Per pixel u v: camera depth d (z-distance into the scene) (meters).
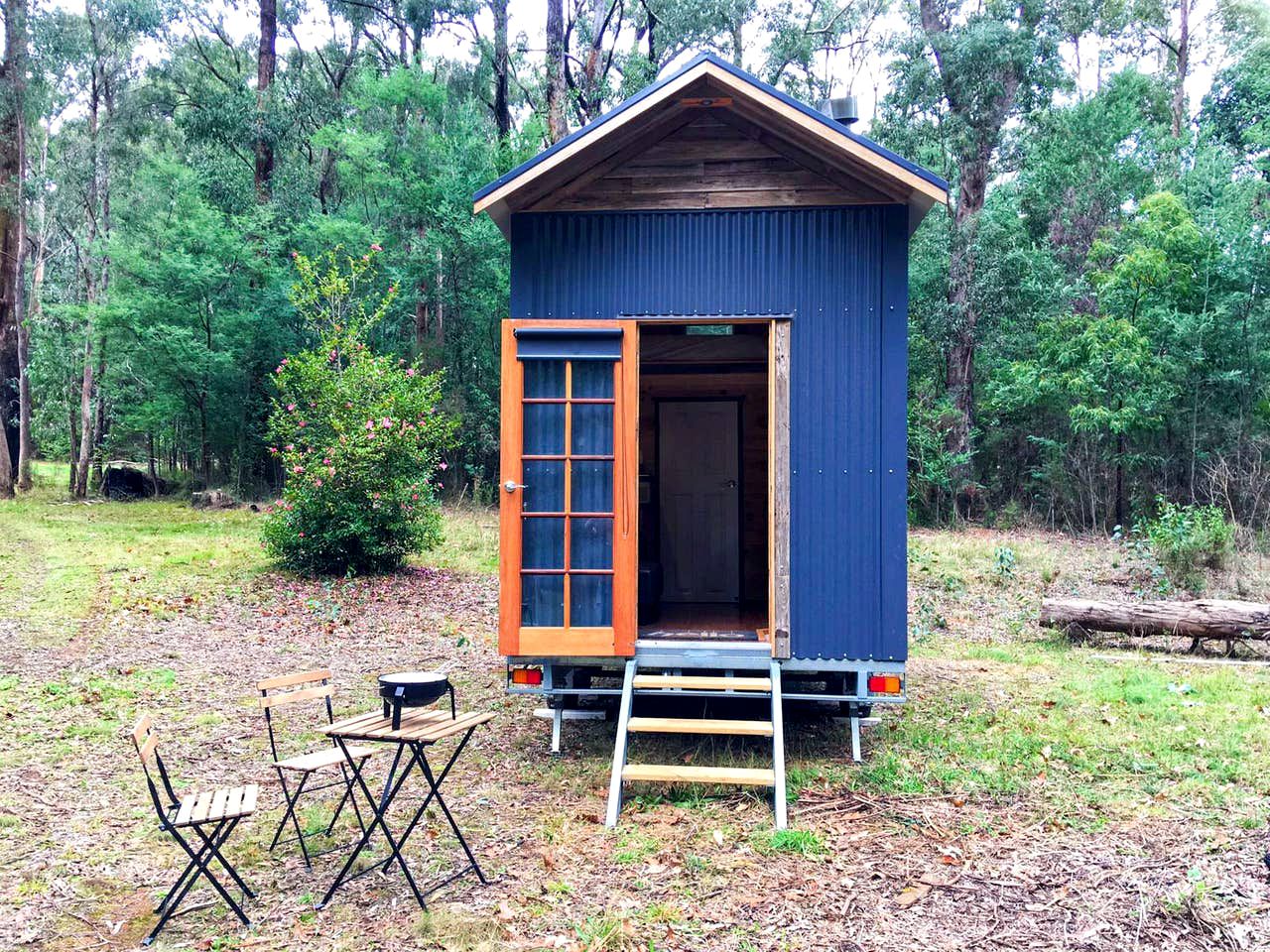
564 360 6.18
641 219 6.20
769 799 5.35
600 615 6.12
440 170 23.75
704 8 24.03
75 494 25.45
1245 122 21.88
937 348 21.78
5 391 25.14
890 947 3.66
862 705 6.42
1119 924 3.84
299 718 7.08
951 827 4.90
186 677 8.22
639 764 6.04
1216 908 3.93
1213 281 18.11
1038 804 5.21
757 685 5.83
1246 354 18.08
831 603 6.01
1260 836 4.70
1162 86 27.69
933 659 9.18
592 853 4.61
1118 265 18.41
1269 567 12.77
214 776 5.77
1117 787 5.47
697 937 3.74
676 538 8.98
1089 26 24.48
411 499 13.39
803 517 6.05
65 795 5.41
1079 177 22.33
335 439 13.06
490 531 17.61
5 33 24.52
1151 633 9.58
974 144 21.23
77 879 4.33
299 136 28.03
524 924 3.87
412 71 25.78
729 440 8.96
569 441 6.17
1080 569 14.02
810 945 3.68
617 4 26.44
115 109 30.67
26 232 30.38
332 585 12.50
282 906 4.06
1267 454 17.41
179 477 28.33
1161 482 18.78
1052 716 7.00
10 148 24.67
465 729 4.32
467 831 4.91
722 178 6.18
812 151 6.06
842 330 6.08
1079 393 18.56
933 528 20.50
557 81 24.22
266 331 23.38
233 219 23.81
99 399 27.94
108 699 7.43
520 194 6.20
